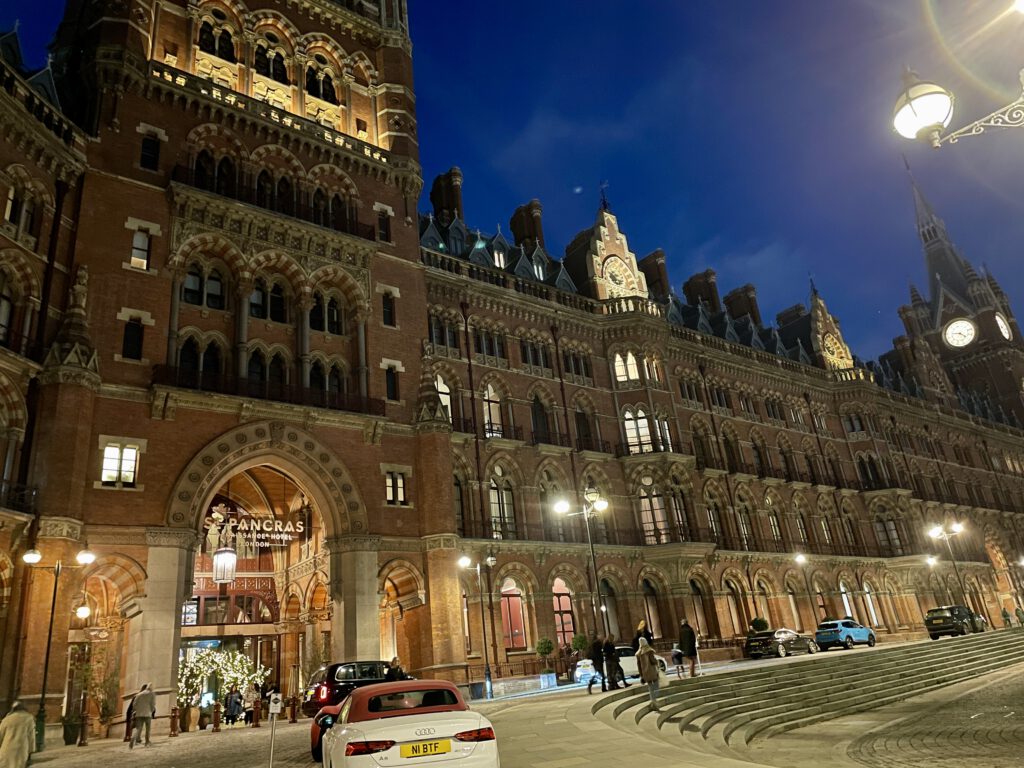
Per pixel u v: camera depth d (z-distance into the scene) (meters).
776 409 60.25
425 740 9.21
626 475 46.50
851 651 37.88
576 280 53.16
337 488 32.53
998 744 16.12
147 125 32.78
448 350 41.41
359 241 36.94
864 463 63.94
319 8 41.84
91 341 28.06
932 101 9.65
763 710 23.48
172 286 31.08
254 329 33.16
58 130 29.84
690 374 54.41
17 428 25.44
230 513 43.25
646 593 44.38
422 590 33.53
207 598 41.75
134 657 26.62
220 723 28.83
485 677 33.16
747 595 48.59
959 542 69.56
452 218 49.88
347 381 35.28
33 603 23.52
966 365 92.94
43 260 27.89
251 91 37.75
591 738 14.40
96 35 32.81
